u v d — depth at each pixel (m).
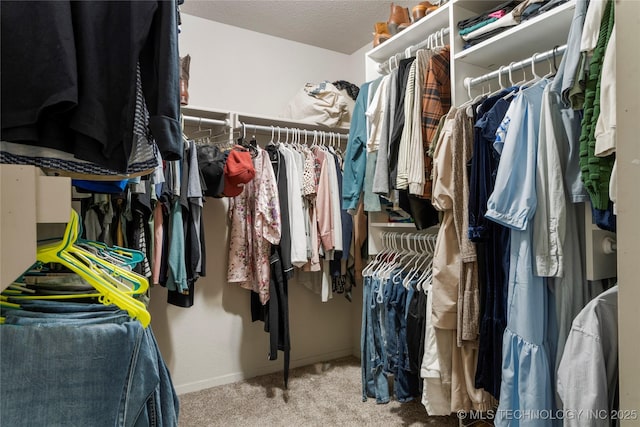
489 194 1.27
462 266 1.39
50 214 0.53
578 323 0.96
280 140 2.56
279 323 2.21
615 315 0.97
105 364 0.60
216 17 2.42
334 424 1.82
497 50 1.50
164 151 0.75
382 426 1.78
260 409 1.99
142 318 0.66
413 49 1.86
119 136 0.73
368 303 2.01
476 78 1.55
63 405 0.58
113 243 1.67
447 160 1.45
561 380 0.98
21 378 0.56
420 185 1.56
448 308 1.44
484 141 1.29
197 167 1.89
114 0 0.73
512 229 1.17
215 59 2.46
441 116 1.59
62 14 0.66
